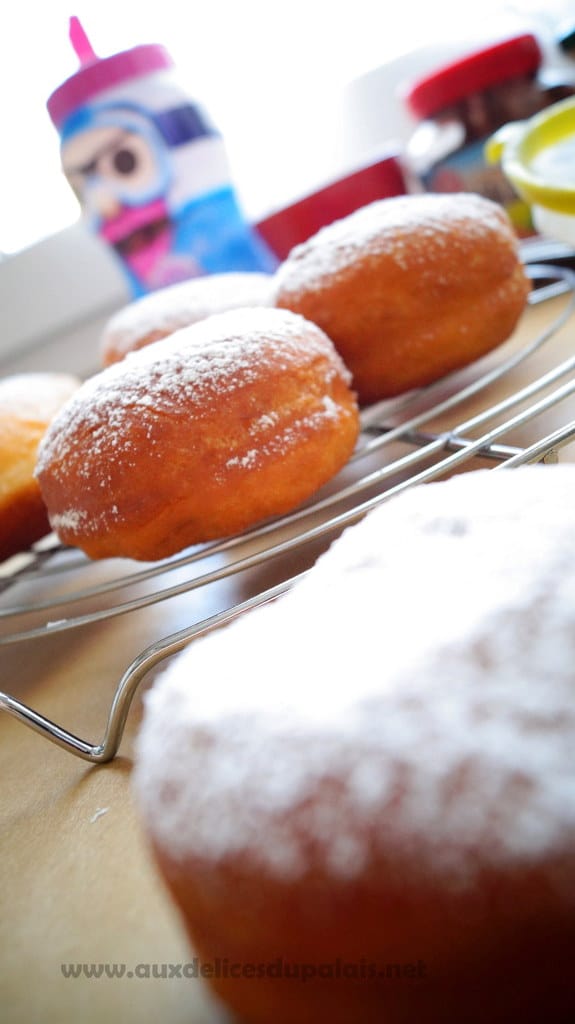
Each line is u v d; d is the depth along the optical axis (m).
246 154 0.62
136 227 0.47
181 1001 0.19
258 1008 0.16
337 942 0.14
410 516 0.21
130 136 0.45
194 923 0.16
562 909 0.13
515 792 0.14
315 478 0.27
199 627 0.24
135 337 0.36
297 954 0.14
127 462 0.27
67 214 0.59
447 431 0.32
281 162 0.62
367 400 0.33
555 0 0.50
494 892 0.13
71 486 0.28
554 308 0.41
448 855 0.14
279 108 0.61
